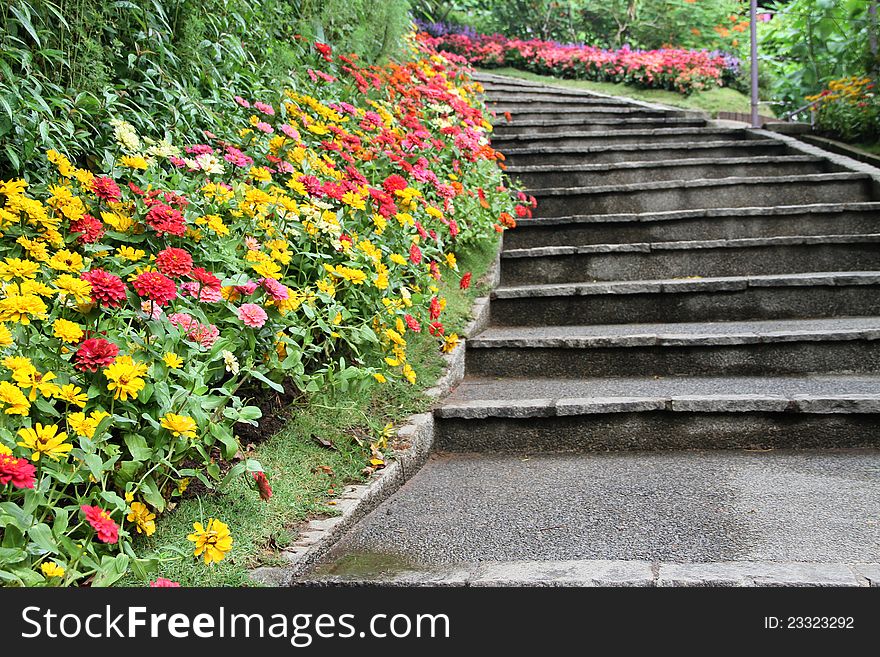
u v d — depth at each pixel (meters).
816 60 7.85
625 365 3.97
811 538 2.42
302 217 3.26
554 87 9.75
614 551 2.41
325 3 5.30
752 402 3.30
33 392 1.97
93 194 2.81
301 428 2.96
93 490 2.10
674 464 3.17
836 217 5.25
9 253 2.49
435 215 4.04
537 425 3.41
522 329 4.46
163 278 2.26
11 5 2.98
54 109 3.07
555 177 6.30
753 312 4.45
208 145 3.61
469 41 11.91
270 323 2.77
